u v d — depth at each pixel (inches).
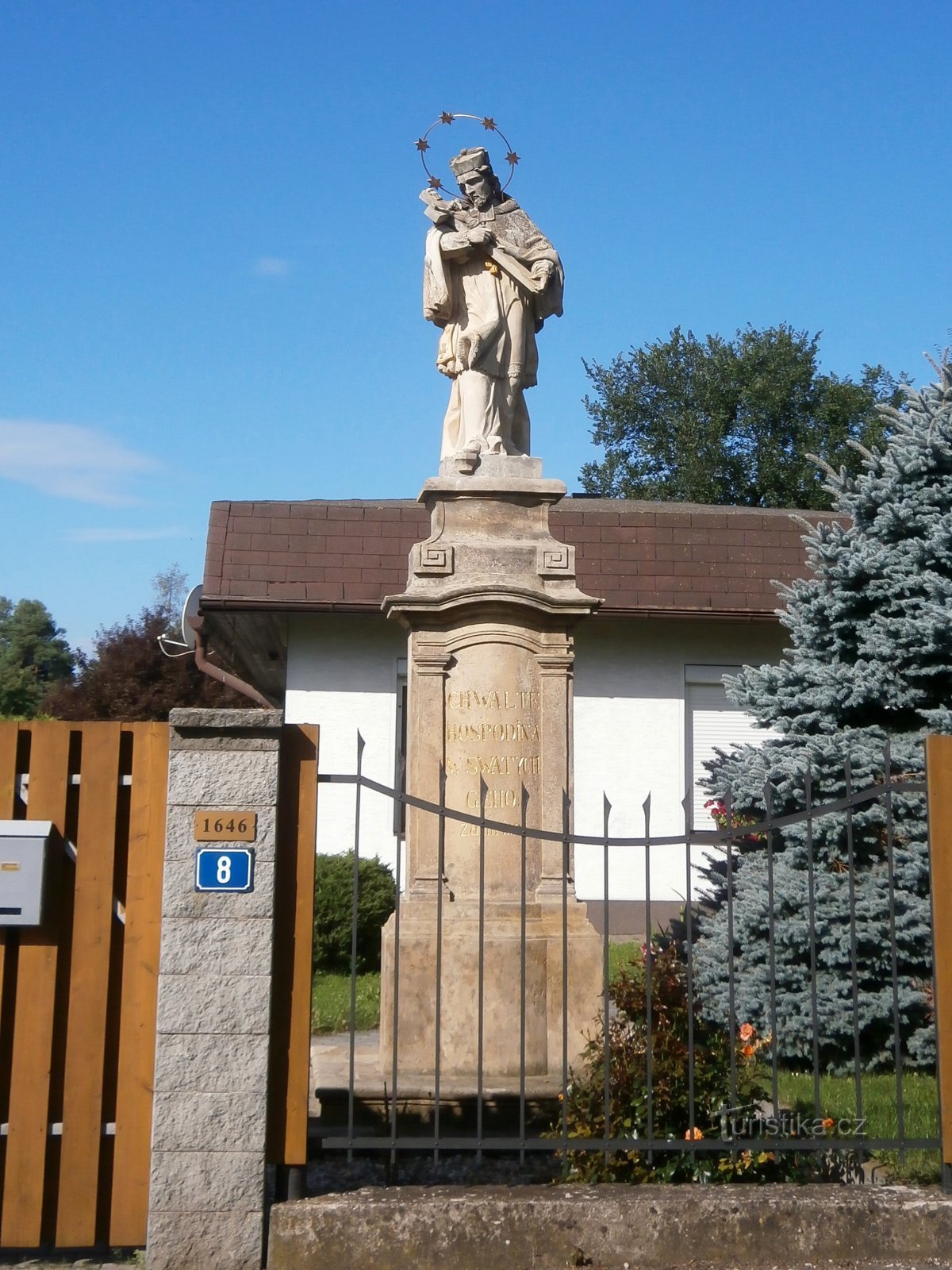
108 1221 217.0
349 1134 221.9
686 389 1685.5
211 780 218.5
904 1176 233.0
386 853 645.3
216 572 644.7
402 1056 295.0
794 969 329.1
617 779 661.9
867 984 331.6
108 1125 218.1
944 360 378.3
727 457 1653.5
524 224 344.8
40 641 2883.9
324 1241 207.3
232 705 1217.4
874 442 1587.1
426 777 310.8
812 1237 211.9
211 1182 208.8
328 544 660.1
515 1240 209.3
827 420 1651.1
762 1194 216.1
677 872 653.9
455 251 334.0
